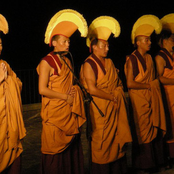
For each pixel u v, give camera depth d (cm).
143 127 387
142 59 384
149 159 390
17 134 303
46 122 327
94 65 351
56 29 328
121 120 359
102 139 353
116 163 371
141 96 383
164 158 423
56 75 322
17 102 305
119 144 362
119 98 358
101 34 355
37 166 419
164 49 414
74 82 340
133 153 399
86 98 325
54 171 333
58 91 323
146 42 384
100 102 352
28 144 507
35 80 905
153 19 384
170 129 423
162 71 411
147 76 385
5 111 298
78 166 352
